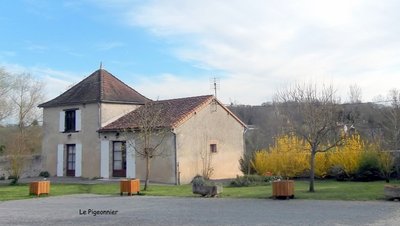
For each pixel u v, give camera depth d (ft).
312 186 57.26
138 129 81.71
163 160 82.23
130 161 86.12
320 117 62.34
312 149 58.08
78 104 94.58
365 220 34.19
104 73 102.89
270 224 33.40
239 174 93.56
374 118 129.29
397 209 40.04
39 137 105.40
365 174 75.72
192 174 84.17
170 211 42.65
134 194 60.80
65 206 48.62
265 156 87.76
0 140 105.70
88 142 92.68
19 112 118.52
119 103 94.32
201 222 35.37
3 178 93.40
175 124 81.35
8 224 36.45
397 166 74.64
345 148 78.54
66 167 96.53
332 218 35.47
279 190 50.90
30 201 55.11
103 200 54.08
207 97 91.25
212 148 89.61
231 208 43.75
